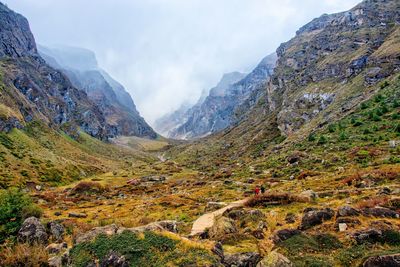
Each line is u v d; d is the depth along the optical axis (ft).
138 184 351.05
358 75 483.51
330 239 55.31
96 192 293.84
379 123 259.39
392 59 433.07
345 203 90.17
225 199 165.58
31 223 75.77
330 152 229.25
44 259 51.60
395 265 42.39
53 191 328.08
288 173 214.28
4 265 50.03
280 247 55.06
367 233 53.57
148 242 48.06
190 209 151.74
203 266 43.52
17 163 464.65
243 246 61.31
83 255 48.08
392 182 115.85
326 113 427.74
